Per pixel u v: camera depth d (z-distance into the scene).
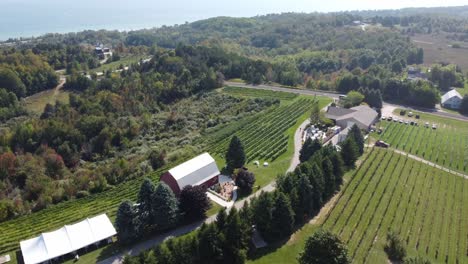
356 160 114.62
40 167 125.94
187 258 67.06
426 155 129.00
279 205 77.81
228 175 108.69
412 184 105.62
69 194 108.31
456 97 184.88
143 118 169.12
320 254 64.19
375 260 73.69
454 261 75.94
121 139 152.88
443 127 159.62
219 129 154.50
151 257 64.12
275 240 78.69
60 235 77.62
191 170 96.69
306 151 110.38
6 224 93.25
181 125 164.75
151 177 113.81
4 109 187.50
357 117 146.62
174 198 82.06
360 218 86.88
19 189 117.81
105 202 101.88
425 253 77.50
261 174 109.00
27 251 74.06
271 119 156.25
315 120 146.00
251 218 77.38
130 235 77.88
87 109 177.12
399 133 148.00
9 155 126.75
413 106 187.25
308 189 84.12
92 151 148.50
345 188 99.56
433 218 90.44
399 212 91.00
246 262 72.12
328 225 83.56
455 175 115.19
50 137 151.38
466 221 90.50
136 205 80.81
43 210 100.56
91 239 78.19
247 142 134.00
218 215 72.94
